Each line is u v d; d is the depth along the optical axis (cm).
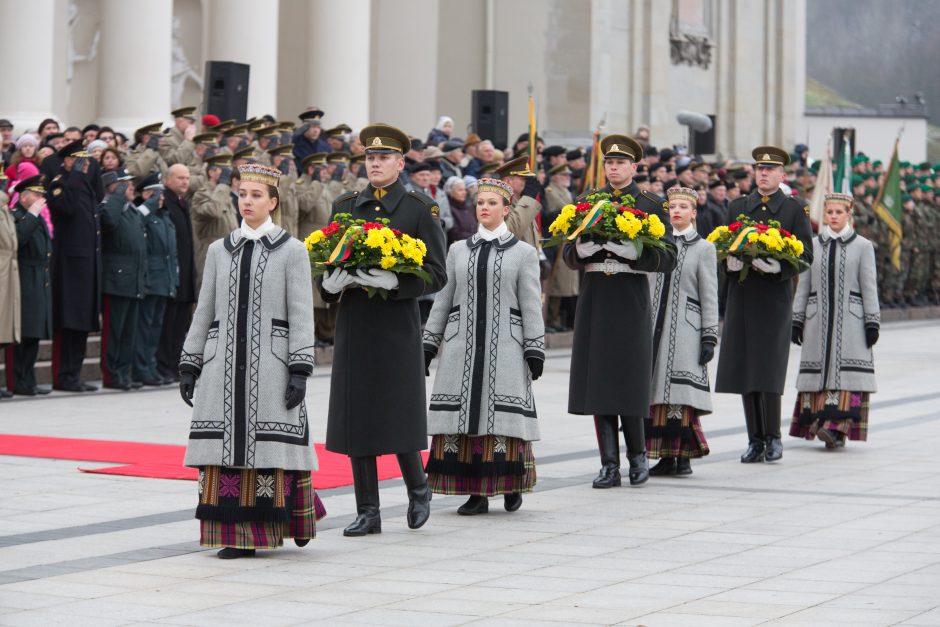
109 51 3553
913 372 3142
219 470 1268
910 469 1842
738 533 1403
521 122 4934
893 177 4609
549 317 3525
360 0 4181
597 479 1691
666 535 1393
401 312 1412
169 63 3622
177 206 2605
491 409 1485
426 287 1399
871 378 2009
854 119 7450
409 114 4847
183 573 1212
